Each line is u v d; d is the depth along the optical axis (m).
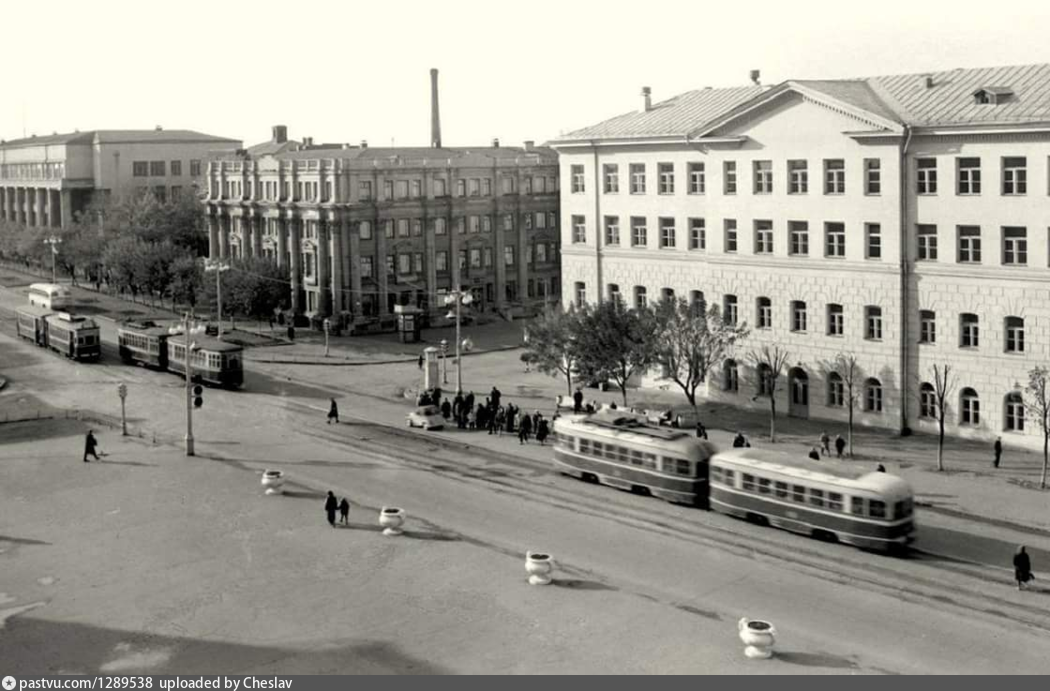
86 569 44.31
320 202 113.50
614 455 56.19
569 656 35.09
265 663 35.00
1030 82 64.12
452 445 67.44
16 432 71.12
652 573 43.09
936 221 64.12
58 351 102.88
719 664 34.25
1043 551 45.09
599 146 83.19
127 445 67.31
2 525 50.47
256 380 90.50
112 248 135.00
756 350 74.06
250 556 45.72
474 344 107.19
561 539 47.75
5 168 198.50
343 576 43.12
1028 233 60.34
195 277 119.25
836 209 68.50
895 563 44.00
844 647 35.50
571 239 87.06
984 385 63.16
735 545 46.72
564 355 73.50
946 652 34.97
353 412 78.00
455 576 42.97
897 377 66.50
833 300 69.38
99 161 172.38
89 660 35.44
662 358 69.12
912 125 63.56
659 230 80.25
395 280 116.56
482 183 123.50
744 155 73.38
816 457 56.91
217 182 130.62
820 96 67.50
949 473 57.12
